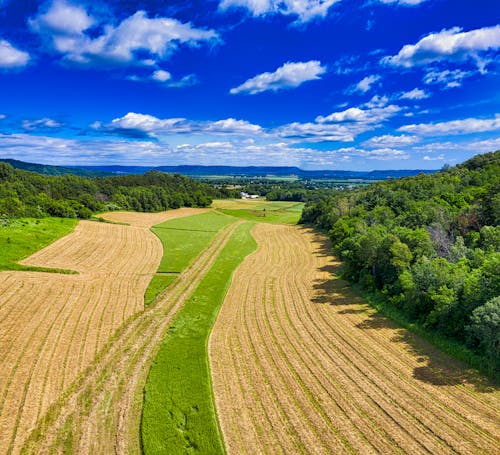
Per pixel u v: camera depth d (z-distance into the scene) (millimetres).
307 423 20469
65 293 40625
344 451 18375
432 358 27219
